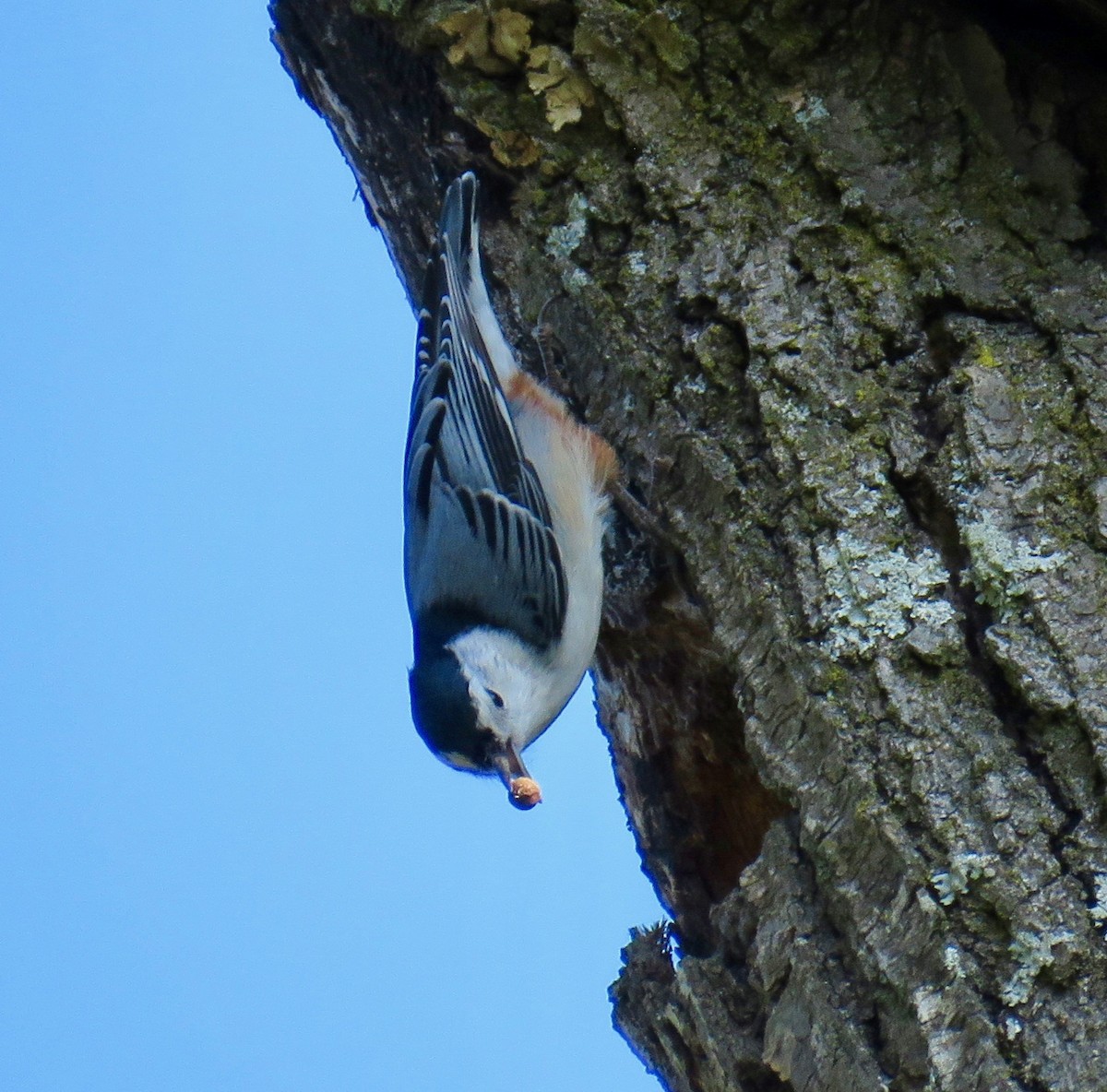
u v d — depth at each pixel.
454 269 8.45
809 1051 5.80
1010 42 7.41
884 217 7.18
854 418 6.78
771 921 6.16
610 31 7.94
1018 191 7.12
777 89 7.71
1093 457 6.24
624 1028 7.17
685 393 7.41
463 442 8.79
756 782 7.76
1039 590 5.98
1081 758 5.62
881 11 7.57
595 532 8.23
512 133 8.28
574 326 8.04
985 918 5.50
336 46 9.12
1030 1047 5.20
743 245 7.46
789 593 6.60
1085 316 6.64
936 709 5.98
